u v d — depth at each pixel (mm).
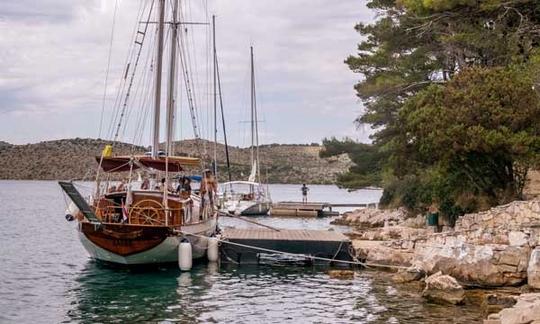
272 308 20000
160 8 34406
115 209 28719
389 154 48469
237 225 54375
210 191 34125
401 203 48594
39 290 23078
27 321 18281
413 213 43500
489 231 23328
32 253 34406
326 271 27594
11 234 46031
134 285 24078
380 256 28766
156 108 33531
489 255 22219
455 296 20188
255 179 78000
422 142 29703
